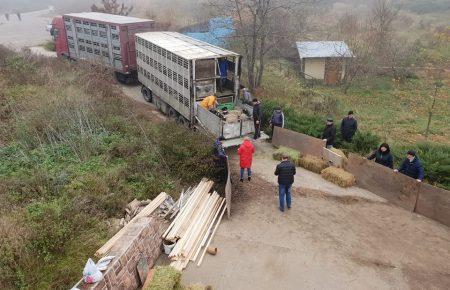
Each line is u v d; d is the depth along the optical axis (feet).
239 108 47.65
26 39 121.90
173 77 49.24
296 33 79.51
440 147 41.63
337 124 46.96
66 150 37.91
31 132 40.14
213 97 45.06
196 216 30.32
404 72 90.07
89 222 27.35
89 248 25.14
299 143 42.98
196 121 46.42
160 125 45.57
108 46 68.18
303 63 88.79
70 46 78.38
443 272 25.25
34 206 28.40
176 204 31.40
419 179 31.68
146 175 35.09
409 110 69.77
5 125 42.04
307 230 29.78
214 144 38.27
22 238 24.25
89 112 44.52
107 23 65.87
